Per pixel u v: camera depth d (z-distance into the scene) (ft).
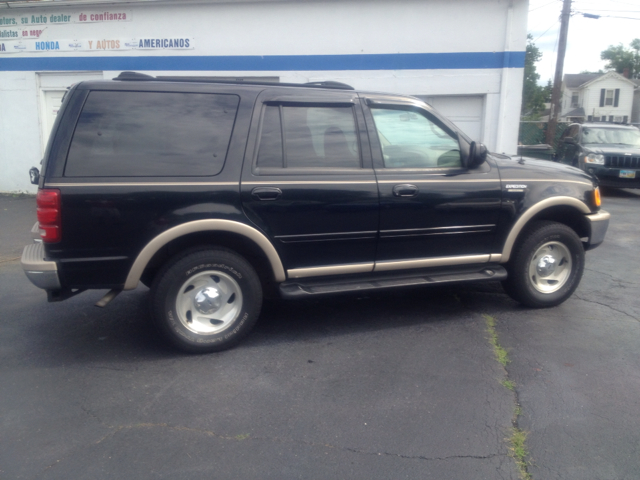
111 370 13.02
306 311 17.03
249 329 14.23
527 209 15.80
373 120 14.66
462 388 12.10
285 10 36.63
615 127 48.14
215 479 9.09
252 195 13.30
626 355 13.75
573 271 17.02
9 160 40.83
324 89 14.43
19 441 10.14
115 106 12.82
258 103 13.71
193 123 13.23
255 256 14.58
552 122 62.80
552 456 9.70
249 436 10.30
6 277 20.83
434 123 15.28
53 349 14.25
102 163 12.57
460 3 35.32
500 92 36.11
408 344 14.47
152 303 13.26
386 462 9.53
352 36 36.52
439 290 19.07
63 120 12.57
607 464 9.49
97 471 9.29
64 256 12.51
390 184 14.44
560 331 15.31
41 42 38.96
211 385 12.28
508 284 16.93
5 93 39.96
